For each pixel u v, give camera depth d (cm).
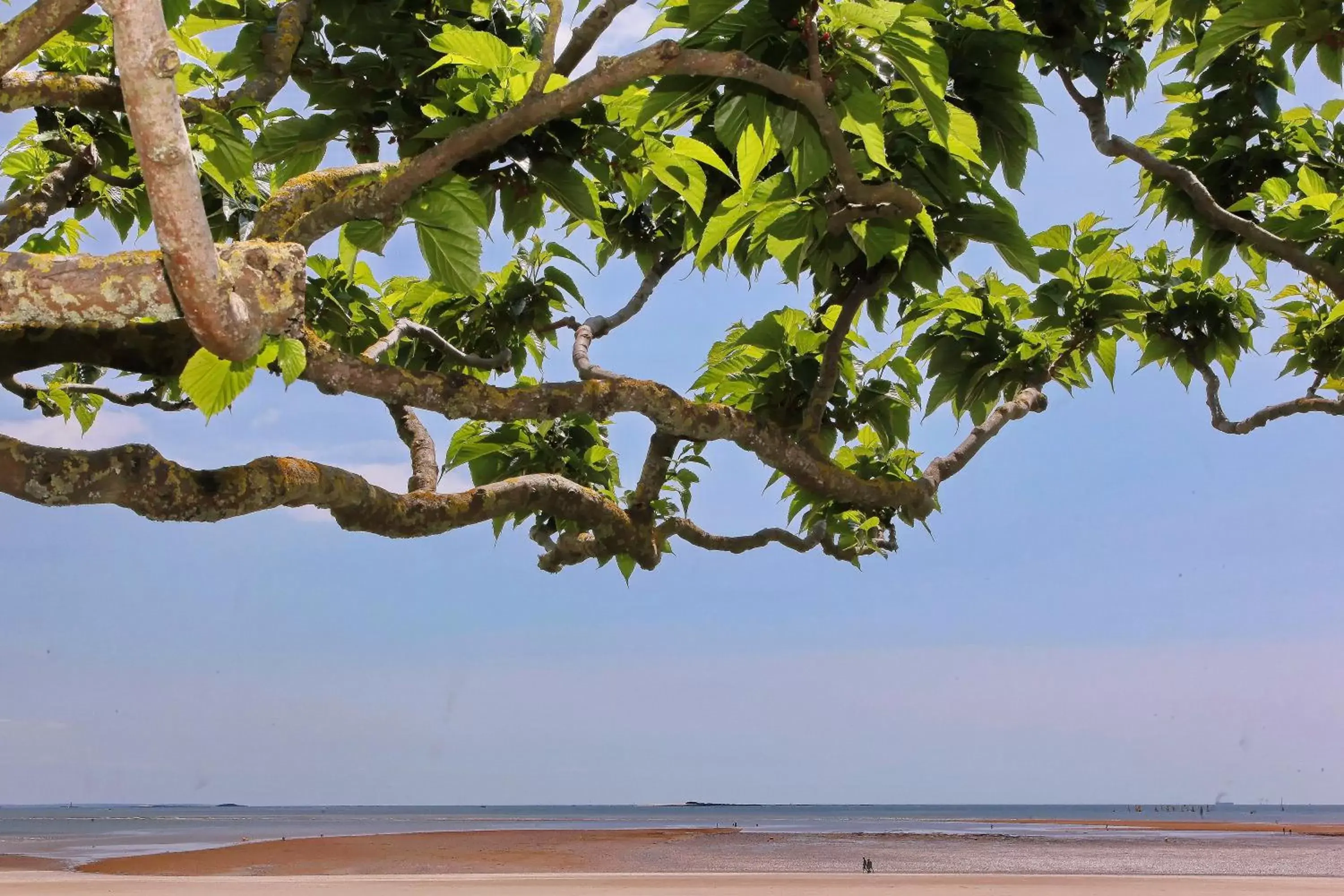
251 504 321
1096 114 573
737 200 390
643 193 402
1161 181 641
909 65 317
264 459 334
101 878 2464
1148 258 691
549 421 566
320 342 348
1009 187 438
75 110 459
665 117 374
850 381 543
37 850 5956
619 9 327
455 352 499
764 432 438
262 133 406
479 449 573
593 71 290
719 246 468
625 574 611
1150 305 616
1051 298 558
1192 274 676
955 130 370
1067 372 605
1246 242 581
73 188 473
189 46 427
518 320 556
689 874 2578
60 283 192
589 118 346
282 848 5794
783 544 630
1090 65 530
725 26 316
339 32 423
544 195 368
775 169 435
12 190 567
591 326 545
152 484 299
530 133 347
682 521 575
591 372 453
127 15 160
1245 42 604
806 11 302
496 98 328
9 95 310
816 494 479
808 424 466
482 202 338
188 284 183
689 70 287
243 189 510
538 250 562
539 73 292
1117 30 558
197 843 6906
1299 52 437
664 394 411
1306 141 611
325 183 332
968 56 413
